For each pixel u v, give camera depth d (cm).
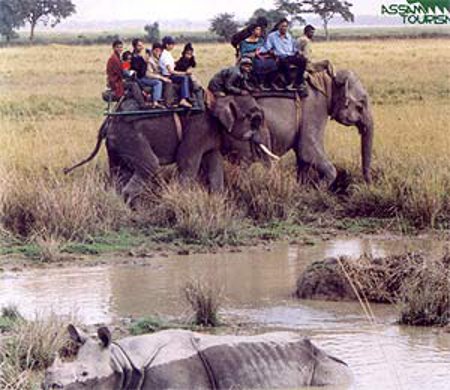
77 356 1139
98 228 2161
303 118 2609
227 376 1163
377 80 5672
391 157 2831
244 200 2414
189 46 2495
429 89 5325
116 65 2600
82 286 1758
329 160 2662
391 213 2398
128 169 2480
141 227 2231
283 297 1680
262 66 2558
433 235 2234
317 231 2275
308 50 2653
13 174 2308
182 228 2166
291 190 2414
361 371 1270
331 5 7162
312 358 1211
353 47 7506
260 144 2484
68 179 2438
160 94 2470
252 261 1973
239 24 7219
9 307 1524
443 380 1236
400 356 1339
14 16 7600
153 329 1471
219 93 2491
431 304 1511
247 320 1534
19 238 2114
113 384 1127
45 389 1116
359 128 2680
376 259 1692
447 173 2506
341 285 1659
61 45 7888
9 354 1278
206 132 2473
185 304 1628
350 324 1509
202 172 2500
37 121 3928
